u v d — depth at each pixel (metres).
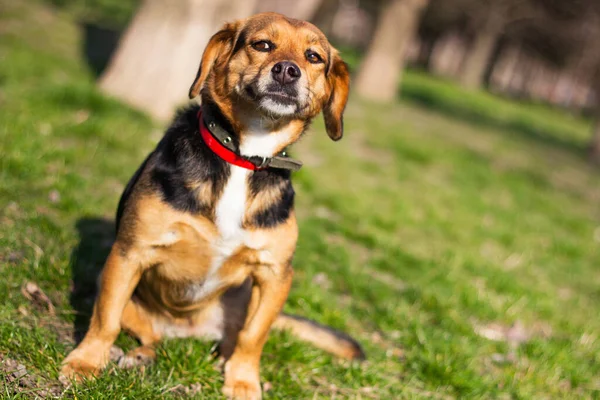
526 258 2.04
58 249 1.28
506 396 1.26
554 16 11.82
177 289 1.09
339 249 1.63
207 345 1.15
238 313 1.15
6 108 1.85
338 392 1.15
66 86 2.11
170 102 2.33
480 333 1.45
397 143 3.26
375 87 5.27
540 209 2.85
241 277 1.09
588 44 12.89
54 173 1.57
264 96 1.05
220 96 1.06
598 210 3.32
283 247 1.07
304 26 1.13
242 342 1.08
